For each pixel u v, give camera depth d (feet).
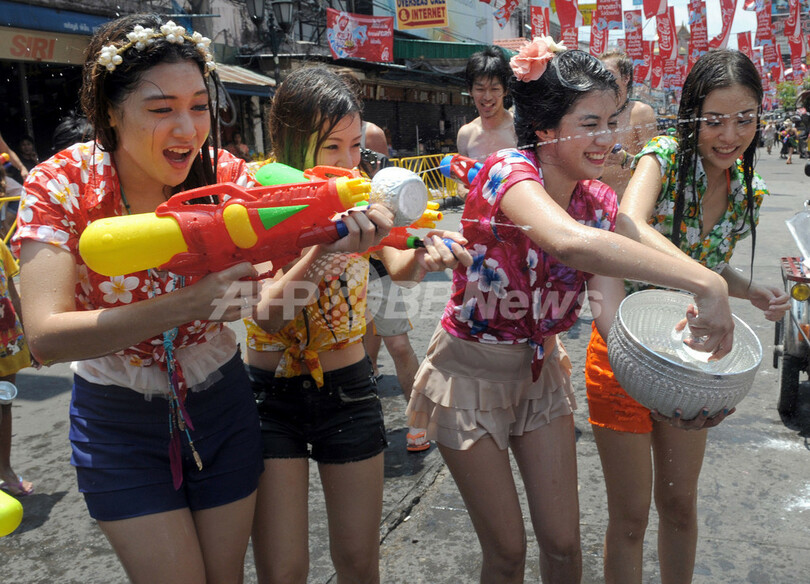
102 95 4.11
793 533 8.18
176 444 4.58
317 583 7.52
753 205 6.10
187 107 4.11
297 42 40.63
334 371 5.74
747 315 16.39
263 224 3.76
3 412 9.81
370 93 48.65
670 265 4.34
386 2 47.88
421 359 14.30
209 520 4.84
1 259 9.81
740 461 10.08
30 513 9.53
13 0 24.97
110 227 3.64
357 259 5.60
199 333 4.75
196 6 31.50
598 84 4.89
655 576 7.36
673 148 5.75
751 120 5.41
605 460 6.05
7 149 19.10
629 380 4.77
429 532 8.44
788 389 11.41
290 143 5.88
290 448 5.60
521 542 5.58
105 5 28.27
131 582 4.49
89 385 4.61
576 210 5.51
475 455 5.50
